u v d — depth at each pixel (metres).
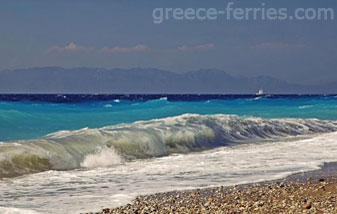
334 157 56.97
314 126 110.88
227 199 34.81
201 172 47.09
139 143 65.19
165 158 59.72
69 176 46.09
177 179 43.44
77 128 99.69
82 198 35.75
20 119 100.31
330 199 33.62
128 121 117.50
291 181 41.41
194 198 35.41
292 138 90.38
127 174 46.75
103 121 113.62
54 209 32.34
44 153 52.72
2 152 50.03
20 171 48.66
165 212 31.56
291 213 30.19
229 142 81.94
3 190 39.25
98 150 59.03
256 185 39.91
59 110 125.50
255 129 95.31
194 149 72.38
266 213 30.45
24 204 33.91
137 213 31.44
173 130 74.62
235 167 49.91
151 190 38.53
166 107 153.50
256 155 59.53
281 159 55.38
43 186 40.97
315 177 43.19
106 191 38.38
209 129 81.81
